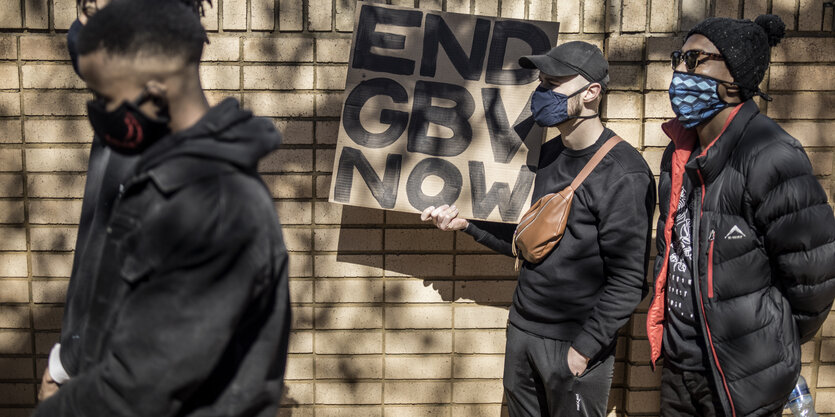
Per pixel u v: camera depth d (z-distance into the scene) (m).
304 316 3.16
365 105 2.88
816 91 3.05
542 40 2.86
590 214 2.50
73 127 3.01
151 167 1.21
